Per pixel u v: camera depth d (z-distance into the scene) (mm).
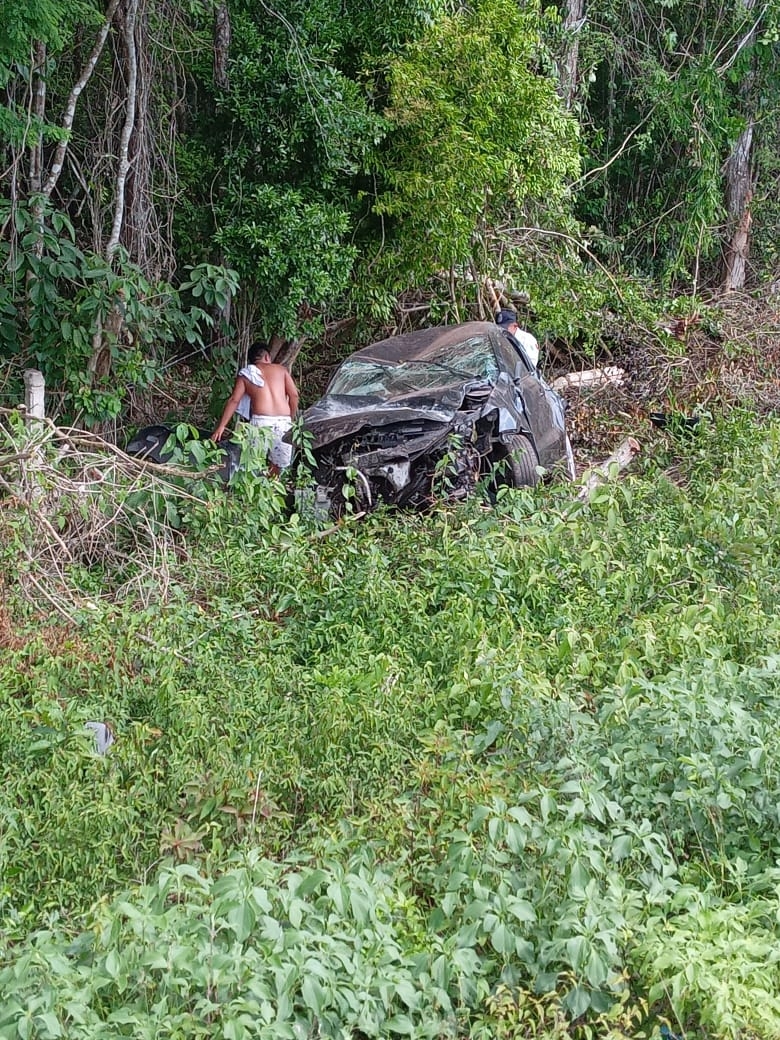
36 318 9141
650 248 19250
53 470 6930
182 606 6566
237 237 10445
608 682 5520
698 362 13078
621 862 3955
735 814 4270
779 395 12508
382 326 13070
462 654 5711
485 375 9203
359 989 3184
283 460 9000
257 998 3092
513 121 11617
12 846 4254
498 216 13188
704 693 4707
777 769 4285
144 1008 3143
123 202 10273
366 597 6578
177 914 3340
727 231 19094
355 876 3564
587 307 13578
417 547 7355
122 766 4828
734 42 18484
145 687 5680
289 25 10219
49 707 5152
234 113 10336
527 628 6223
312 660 6219
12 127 8633
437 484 8141
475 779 4414
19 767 4867
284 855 4336
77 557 7184
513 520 7457
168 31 10977
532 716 4773
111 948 3246
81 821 4250
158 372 10156
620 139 19109
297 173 10727
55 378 9445
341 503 8297
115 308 9414
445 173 10961
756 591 6480
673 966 3311
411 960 3383
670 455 10602
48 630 6094
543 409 10047
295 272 10500
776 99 19094
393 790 4566
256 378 9180
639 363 13125
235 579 6965
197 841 4234
